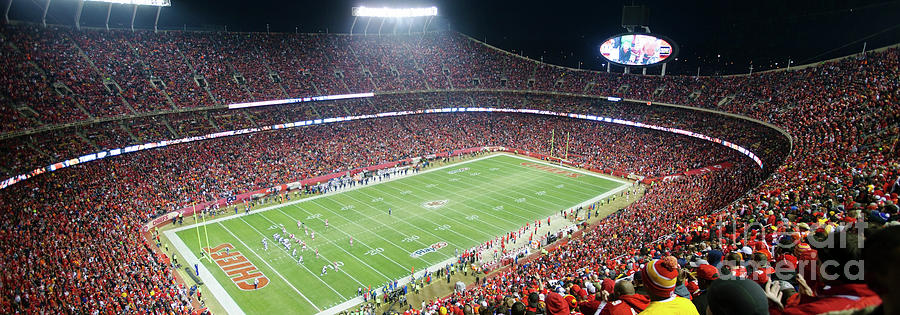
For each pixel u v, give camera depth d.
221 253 48.22
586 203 64.50
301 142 80.25
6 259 37.09
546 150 91.00
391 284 41.53
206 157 69.38
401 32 115.56
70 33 68.31
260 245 50.25
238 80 81.62
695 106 82.94
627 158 81.00
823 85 65.88
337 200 64.94
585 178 76.81
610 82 98.56
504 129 99.56
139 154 64.88
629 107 93.31
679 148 79.50
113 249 42.81
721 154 73.00
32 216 46.81
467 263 46.66
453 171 80.50
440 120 99.62
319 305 38.97
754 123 71.88
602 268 25.11
